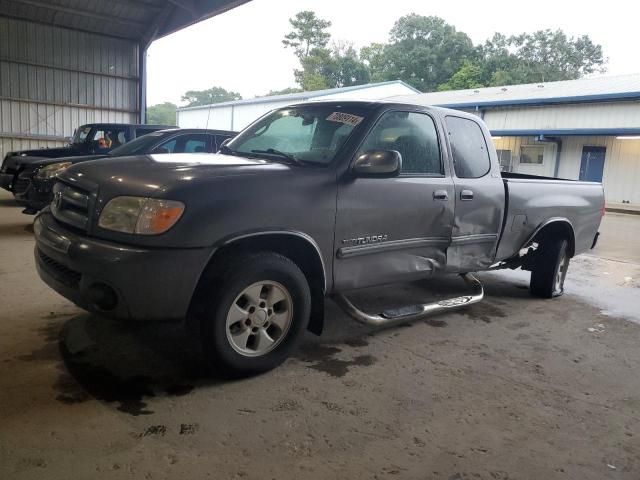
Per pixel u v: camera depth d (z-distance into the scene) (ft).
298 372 11.18
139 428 8.64
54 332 12.40
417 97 99.96
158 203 9.29
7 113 63.62
